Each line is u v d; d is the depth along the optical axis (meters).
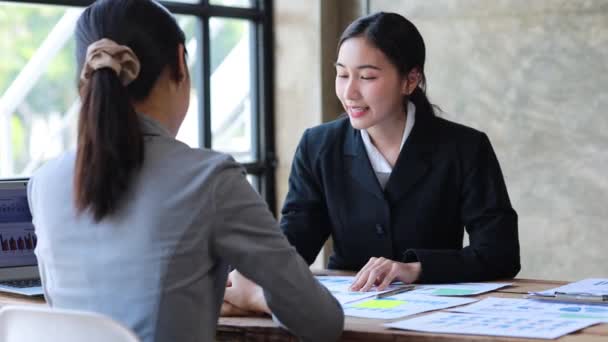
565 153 4.33
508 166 4.50
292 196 2.72
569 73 4.29
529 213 4.45
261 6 4.99
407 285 2.28
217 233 1.59
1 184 2.39
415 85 2.56
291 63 4.97
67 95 4.75
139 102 1.63
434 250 2.37
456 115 4.64
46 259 1.66
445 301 2.03
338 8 4.95
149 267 1.54
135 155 1.57
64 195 1.65
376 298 2.09
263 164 5.04
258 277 1.62
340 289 2.22
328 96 4.92
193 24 4.77
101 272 1.57
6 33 4.63
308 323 1.66
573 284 2.23
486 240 2.45
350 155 2.65
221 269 1.65
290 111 5.00
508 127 4.48
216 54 4.86
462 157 2.56
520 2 4.41
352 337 1.73
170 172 1.58
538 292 2.08
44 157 4.90
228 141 4.96
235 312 1.90
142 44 1.62
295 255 1.67
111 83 1.57
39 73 4.73
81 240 1.60
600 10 4.19
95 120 1.55
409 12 4.74
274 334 1.78
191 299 1.56
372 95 2.45
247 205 1.61
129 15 1.62
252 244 1.60
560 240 4.37
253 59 5.01
